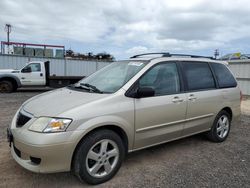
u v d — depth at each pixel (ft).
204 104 14.56
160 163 12.70
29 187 9.92
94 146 10.09
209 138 16.33
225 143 16.39
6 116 22.29
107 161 10.53
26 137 9.26
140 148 11.90
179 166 12.40
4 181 10.30
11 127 10.48
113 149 10.73
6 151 13.38
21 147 9.44
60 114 9.43
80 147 9.74
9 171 11.16
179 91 13.34
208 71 15.57
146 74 12.14
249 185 10.66
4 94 43.06
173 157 13.57
